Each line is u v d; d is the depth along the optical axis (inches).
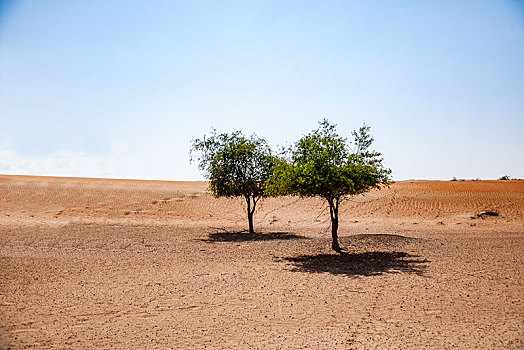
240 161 882.1
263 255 641.0
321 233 928.9
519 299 372.5
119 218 1190.9
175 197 1608.0
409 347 269.4
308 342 281.9
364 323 319.6
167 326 316.8
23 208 1302.9
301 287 435.5
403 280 457.4
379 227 1021.8
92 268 538.0
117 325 319.3
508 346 265.7
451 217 1151.6
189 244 756.6
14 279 466.6
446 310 347.6
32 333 300.8
